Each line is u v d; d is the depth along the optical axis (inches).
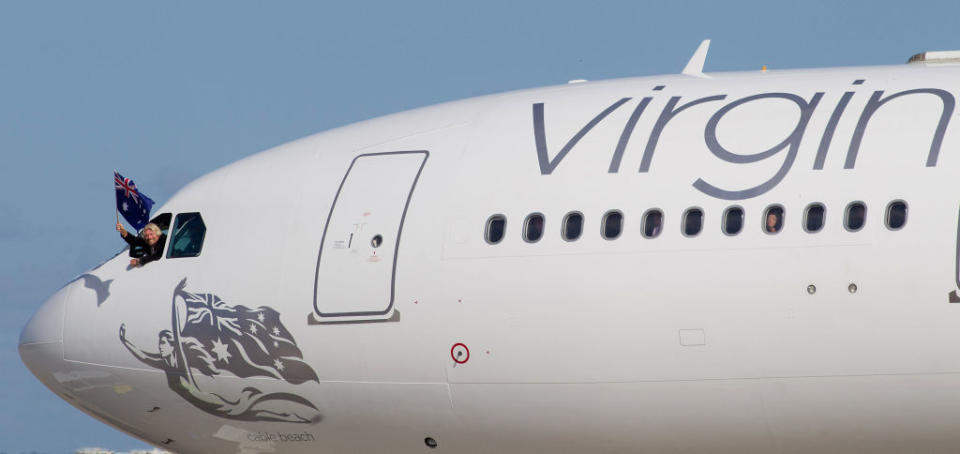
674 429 1980.8
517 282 1984.5
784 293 1840.6
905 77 2000.5
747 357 1871.3
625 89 2172.7
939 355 1788.9
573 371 1967.3
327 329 2118.6
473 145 2145.7
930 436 1881.2
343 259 2123.5
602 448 2052.2
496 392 2034.9
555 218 1989.4
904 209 1814.7
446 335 2033.7
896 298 1792.6
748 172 1909.4
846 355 1825.8
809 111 1957.4
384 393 2117.4
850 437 1915.6
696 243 1895.9
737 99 2032.5
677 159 1964.8
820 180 1866.4
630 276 1919.3
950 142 1845.5
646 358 1920.5
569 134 2080.5
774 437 1948.8
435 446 2167.8
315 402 2180.1
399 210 2118.6
